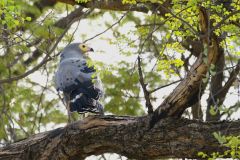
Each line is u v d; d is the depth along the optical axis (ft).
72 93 47.44
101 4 46.73
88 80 47.34
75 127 35.88
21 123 53.01
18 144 38.55
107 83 51.01
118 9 46.96
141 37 37.22
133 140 34.37
